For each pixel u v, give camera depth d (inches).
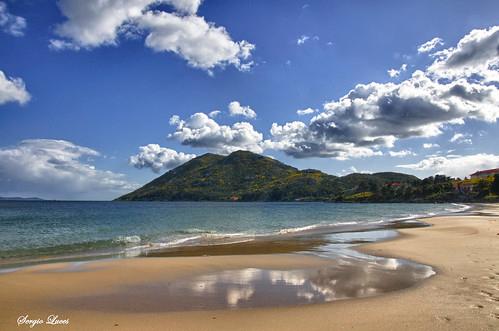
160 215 2763.3
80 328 336.2
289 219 2293.3
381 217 2450.8
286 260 690.8
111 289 475.8
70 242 1053.2
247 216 2664.9
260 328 329.7
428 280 499.2
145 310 389.1
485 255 679.7
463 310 361.1
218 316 365.7
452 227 1331.2
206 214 2957.7
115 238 1157.7
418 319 338.0
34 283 500.1
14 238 1185.4
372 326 324.5
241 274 566.9
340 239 1073.5
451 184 7032.5
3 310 386.6
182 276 551.2
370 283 499.2
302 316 359.3
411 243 898.7
